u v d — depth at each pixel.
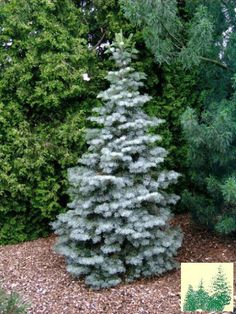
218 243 4.95
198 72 5.04
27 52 5.33
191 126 4.21
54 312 3.75
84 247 4.37
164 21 4.10
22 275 4.50
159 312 3.64
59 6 5.53
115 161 4.25
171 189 5.81
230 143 4.43
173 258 4.58
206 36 4.02
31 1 5.32
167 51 4.26
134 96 4.35
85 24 5.70
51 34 5.30
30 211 5.62
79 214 4.28
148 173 4.39
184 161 5.82
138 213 4.20
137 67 5.60
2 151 5.33
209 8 4.53
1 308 3.00
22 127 5.38
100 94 4.36
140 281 4.27
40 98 5.39
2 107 5.34
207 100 4.98
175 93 5.74
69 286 4.22
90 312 3.72
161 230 4.48
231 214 4.68
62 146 5.44
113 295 3.99
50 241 5.53
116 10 5.61
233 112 4.45
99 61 5.75
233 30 4.65
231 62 4.67
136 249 4.27
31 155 5.37
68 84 5.37
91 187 4.14
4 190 5.38
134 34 5.56
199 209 4.98
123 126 4.23
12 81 5.31
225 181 4.45
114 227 4.14
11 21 5.23
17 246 5.45
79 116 5.45
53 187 5.47
